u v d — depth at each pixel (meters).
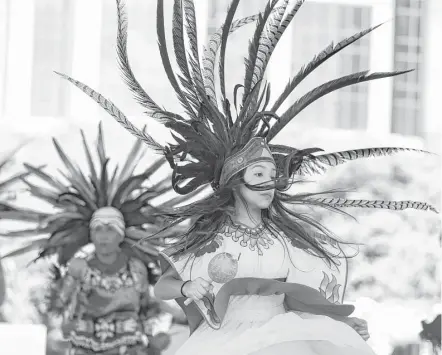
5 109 11.01
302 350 4.29
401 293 9.26
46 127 9.83
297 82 5.21
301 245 4.84
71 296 7.71
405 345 9.02
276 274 4.69
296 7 5.27
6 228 8.59
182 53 5.08
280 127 5.07
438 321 8.90
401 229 9.34
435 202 9.67
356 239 9.25
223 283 4.48
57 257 7.93
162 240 7.85
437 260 9.37
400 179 9.66
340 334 4.40
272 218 4.86
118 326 7.66
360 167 9.57
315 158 5.11
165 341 7.74
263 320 4.53
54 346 7.74
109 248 7.72
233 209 4.77
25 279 8.55
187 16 5.12
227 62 10.79
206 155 4.83
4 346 7.83
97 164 9.75
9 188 9.15
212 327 4.45
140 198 7.98
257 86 5.03
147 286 7.79
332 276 4.86
